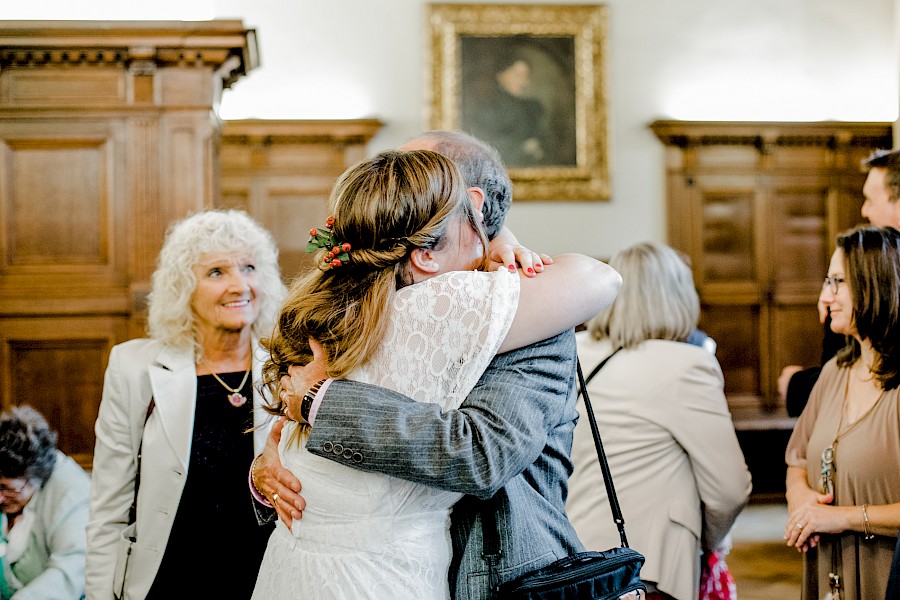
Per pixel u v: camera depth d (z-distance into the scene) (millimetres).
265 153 8867
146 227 4961
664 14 9359
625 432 2342
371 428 1260
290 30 8984
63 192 4953
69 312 4910
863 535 2107
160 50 4957
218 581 2180
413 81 9086
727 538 2541
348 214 1360
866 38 9391
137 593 2180
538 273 1409
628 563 1373
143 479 2229
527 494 1380
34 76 4965
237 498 2219
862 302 2133
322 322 1336
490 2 9188
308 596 1342
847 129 9195
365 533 1328
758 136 9211
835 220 9305
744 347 9273
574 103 9273
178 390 2277
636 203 9289
